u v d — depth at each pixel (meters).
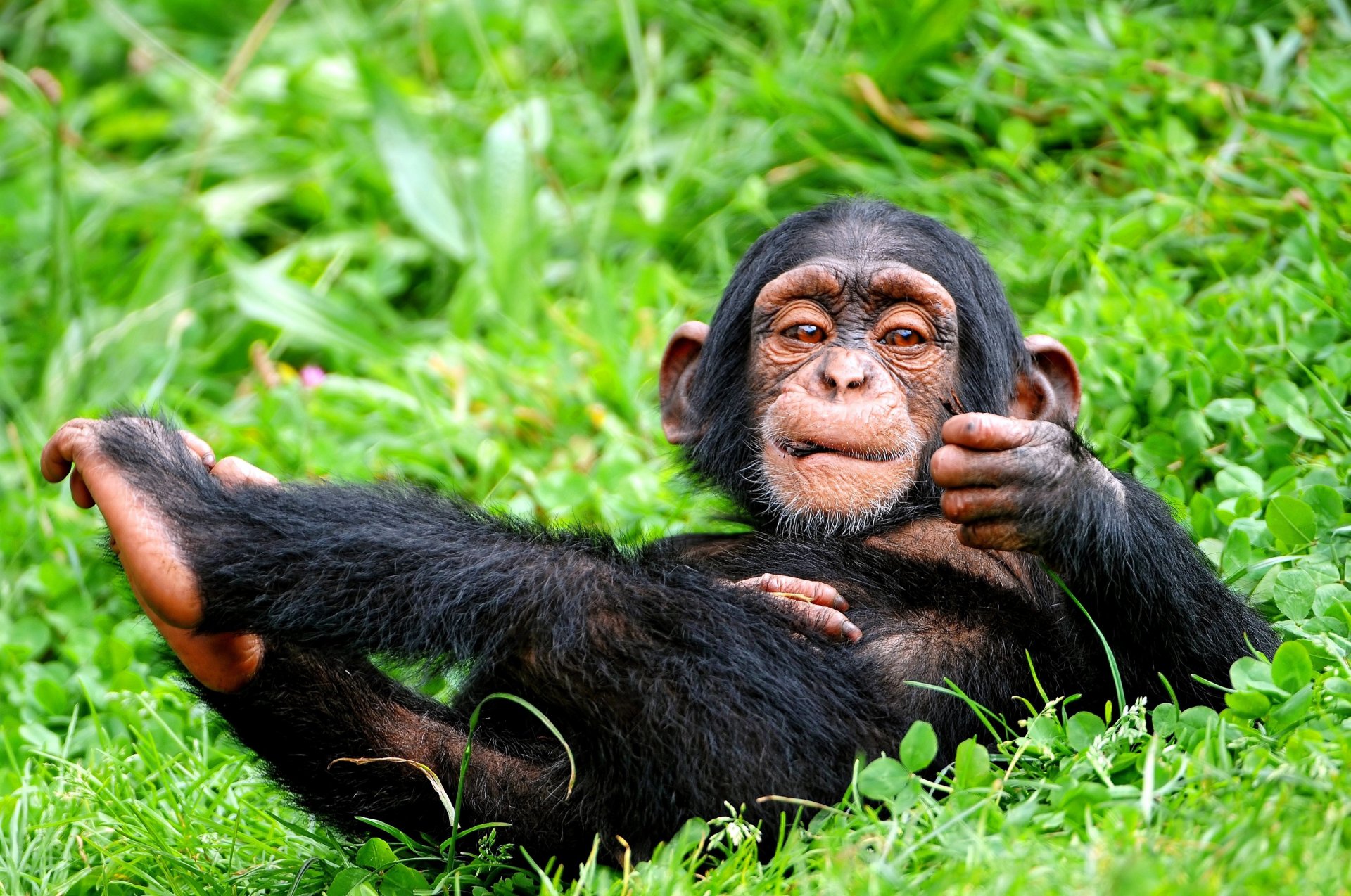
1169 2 16.16
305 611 7.71
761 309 9.82
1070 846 6.49
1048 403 10.19
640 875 7.16
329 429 14.30
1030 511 7.84
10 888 8.55
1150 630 8.38
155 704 10.52
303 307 15.38
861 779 7.41
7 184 19.25
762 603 8.32
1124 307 12.31
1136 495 8.73
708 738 7.64
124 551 7.78
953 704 8.41
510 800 8.52
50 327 16.28
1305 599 9.07
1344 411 10.46
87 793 9.22
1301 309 11.64
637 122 16.94
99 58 20.97
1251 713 7.62
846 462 9.16
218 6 21.22
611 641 7.71
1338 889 5.77
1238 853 6.05
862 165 15.75
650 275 15.16
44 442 14.54
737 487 10.14
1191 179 13.74
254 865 8.62
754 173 16.14
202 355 16.23
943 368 9.49
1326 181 12.69
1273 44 15.03
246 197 17.86
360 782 8.65
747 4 17.95
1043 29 15.98
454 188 16.70
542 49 18.98
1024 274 13.70
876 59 16.25
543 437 14.01
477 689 9.12
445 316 16.62
